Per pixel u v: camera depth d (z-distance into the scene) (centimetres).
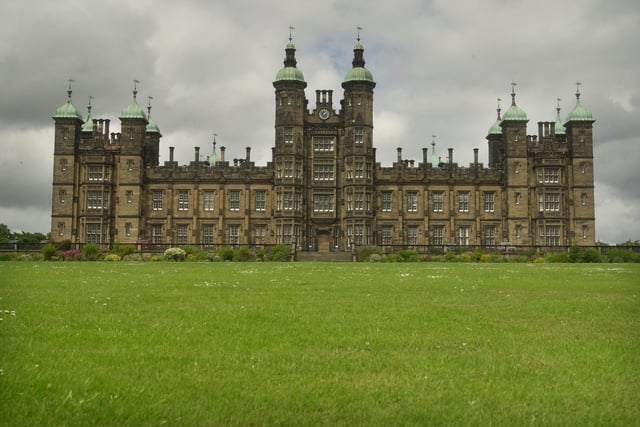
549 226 10112
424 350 1545
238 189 10394
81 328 1802
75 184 10250
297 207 10119
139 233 10162
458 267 5984
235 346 1567
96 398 1138
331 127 10306
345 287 3262
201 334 1720
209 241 10350
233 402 1131
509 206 10175
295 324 1905
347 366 1380
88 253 8388
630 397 1195
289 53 10362
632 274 4566
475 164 10462
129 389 1190
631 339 1697
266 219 10344
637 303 2503
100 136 10362
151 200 10400
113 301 2486
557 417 1087
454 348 1573
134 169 10206
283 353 1495
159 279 3803
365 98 10188
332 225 10225
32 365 1337
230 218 10350
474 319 2038
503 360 1445
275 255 8744
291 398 1156
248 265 6322
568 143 10338
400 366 1386
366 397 1168
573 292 3025
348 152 10144
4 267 5391
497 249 9512
